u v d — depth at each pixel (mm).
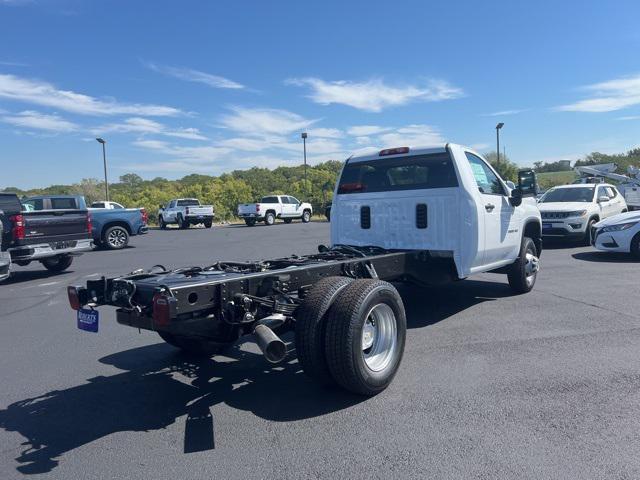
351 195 7293
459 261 6328
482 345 5625
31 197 15242
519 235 7789
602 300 7590
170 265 13523
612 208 15789
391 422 3873
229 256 15164
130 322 4188
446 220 6375
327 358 4156
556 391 4324
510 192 7586
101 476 3266
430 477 3105
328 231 26297
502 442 3498
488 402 4156
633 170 19891
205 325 4441
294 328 4480
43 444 3715
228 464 3357
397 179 6914
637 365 4867
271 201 35875
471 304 7594
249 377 5000
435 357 5281
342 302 4199
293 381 4852
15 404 4469
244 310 4254
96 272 12727
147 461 3432
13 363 5621
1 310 8523
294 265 5098
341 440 3623
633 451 3324
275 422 3961
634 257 12109
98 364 5516
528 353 5309
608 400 4117
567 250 13898
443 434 3646
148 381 4957
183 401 4441
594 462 3205
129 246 19922
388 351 4570
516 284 8016
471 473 3127
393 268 5816
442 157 6445
